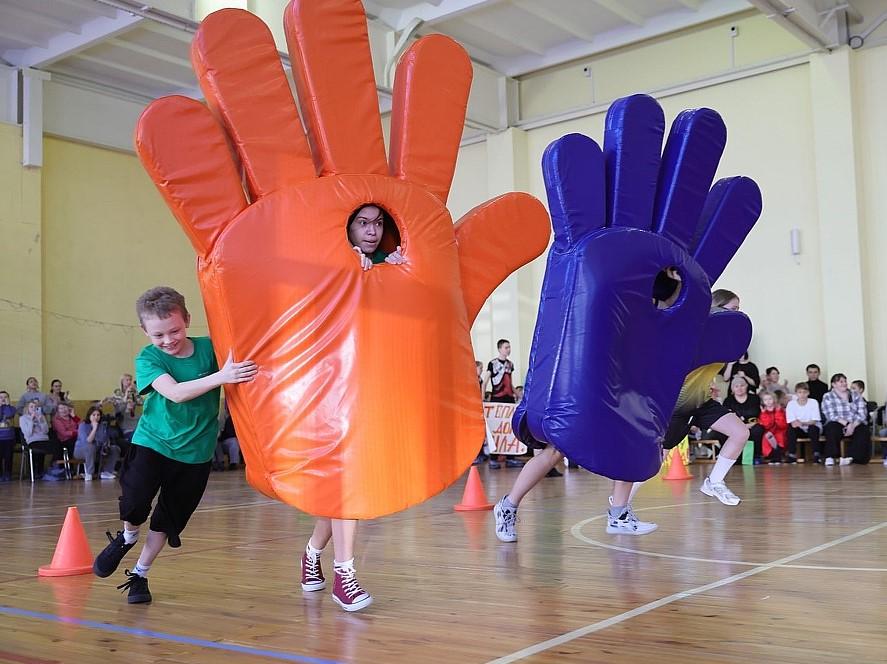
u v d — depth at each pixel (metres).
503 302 14.44
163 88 14.72
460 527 5.58
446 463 3.46
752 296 12.61
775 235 12.47
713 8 12.62
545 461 4.79
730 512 5.97
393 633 2.86
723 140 4.95
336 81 3.55
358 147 3.54
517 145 14.57
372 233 3.53
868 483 8.05
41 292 13.35
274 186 3.37
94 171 14.27
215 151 3.30
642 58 13.58
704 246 5.06
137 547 4.98
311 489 3.22
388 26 12.94
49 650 2.74
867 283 11.81
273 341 3.28
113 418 12.48
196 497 3.39
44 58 12.98
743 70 12.62
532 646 2.65
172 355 3.35
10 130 13.08
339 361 3.29
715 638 2.69
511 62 14.52
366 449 3.26
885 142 11.74
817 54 11.96
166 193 3.27
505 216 3.93
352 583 3.25
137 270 14.72
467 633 2.84
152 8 10.17
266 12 11.13
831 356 11.78
